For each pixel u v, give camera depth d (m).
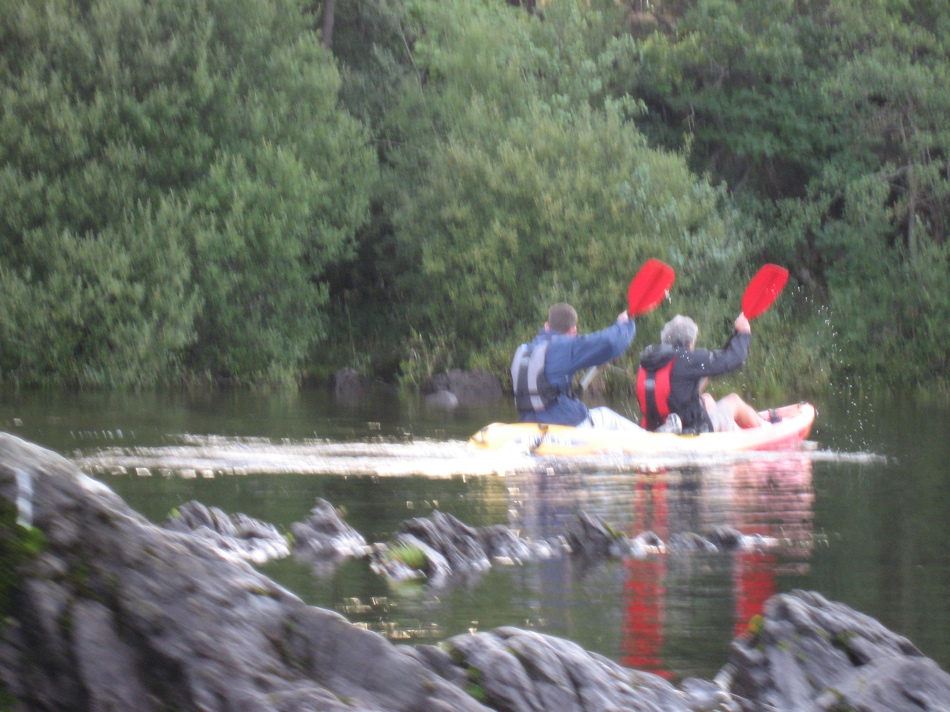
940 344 53.56
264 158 52.41
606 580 12.25
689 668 9.00
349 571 12.62
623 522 15.99
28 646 6.01
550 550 14.02
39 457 6.39
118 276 47.59
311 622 6.77
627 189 52.97
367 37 71.50
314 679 6.63
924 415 37.53
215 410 35.84
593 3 72.62
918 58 63.44
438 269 53.97
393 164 64.06
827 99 61.69
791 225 61.88
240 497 17.70
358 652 6.76
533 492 18.83
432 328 56.56
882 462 23.83
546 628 10.14
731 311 52.78
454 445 25.70
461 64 60.44
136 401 39.38
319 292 62.16
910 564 13.10
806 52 66.88
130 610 6.28
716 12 66.00
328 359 59.16
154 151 51.25
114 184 48.88
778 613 8.78
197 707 6.20
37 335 46.53
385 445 25.58
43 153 48.19
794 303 60.44
